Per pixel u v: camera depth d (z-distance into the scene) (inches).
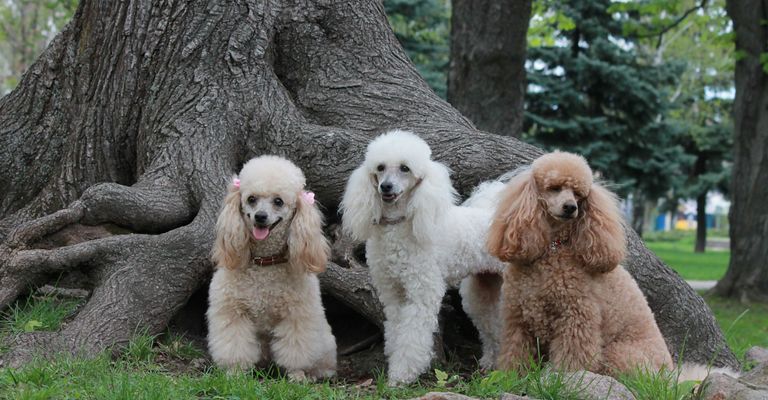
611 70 626.5
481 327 198.1
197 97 229.8
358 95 239.9
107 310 185.2
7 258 198.7
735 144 468.8
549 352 162.4
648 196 724.7
